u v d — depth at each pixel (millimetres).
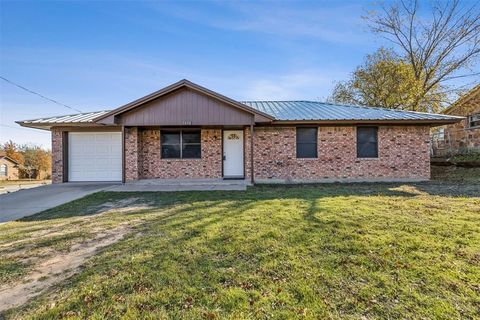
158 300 2598
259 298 2588
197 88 10352
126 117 10648
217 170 12305
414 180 11555
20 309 2521
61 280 3061
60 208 6914
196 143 12344
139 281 2953
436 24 21234
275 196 7883
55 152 12141
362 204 6465
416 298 2547
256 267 3230
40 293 2799
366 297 2580
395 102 20922
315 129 11766
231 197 7820
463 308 2391
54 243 4242
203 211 6043
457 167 14375
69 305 2562
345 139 11680
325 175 11664
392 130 11672
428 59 21969
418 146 11648
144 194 8750
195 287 2811
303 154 11773
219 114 10586
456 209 5887
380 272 3055
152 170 12211
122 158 11141
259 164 11727
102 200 7852
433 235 4184
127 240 4258
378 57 21938
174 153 12305
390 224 4773
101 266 3348
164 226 4945
